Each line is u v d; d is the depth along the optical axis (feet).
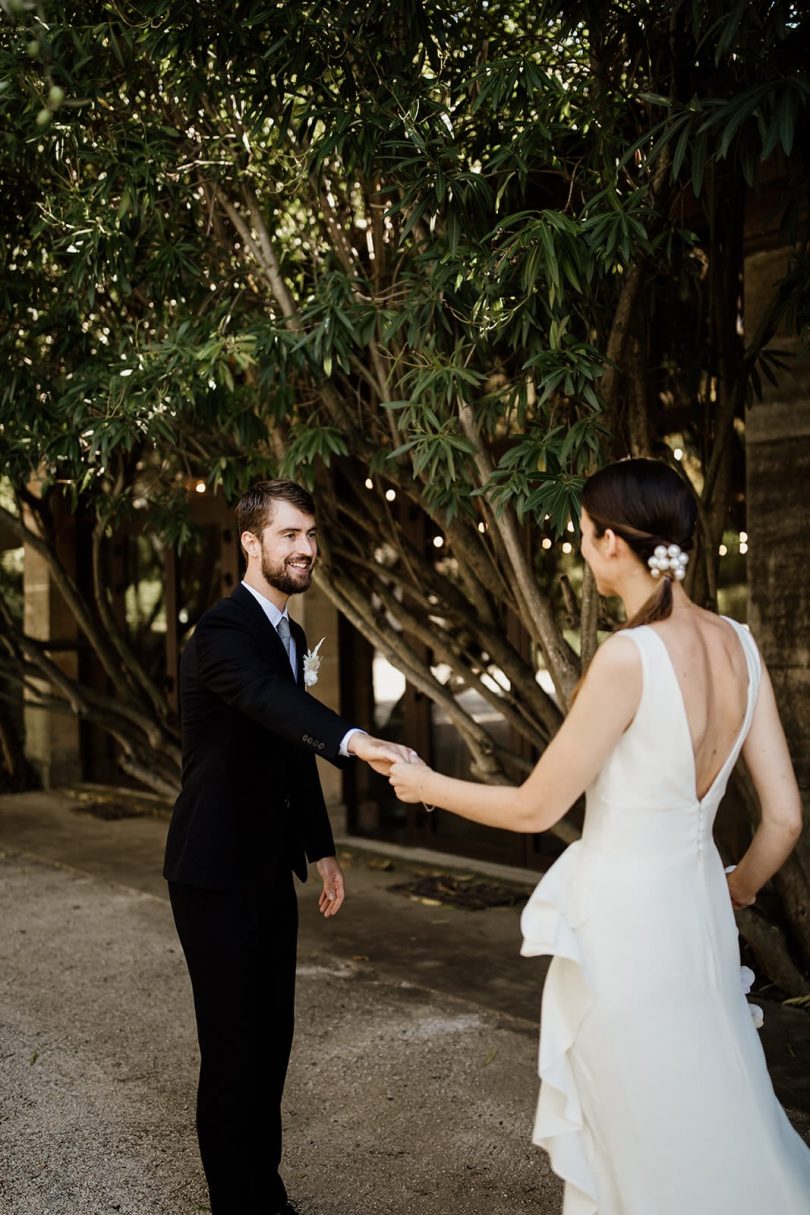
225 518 26.48
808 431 13.98
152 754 24.11
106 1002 14.12
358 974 15.08
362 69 11.23
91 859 22.70
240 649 8.17
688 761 6.07
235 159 13.62
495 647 15.90
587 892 6.22
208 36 11.32
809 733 14.11
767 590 14.52
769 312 13.51
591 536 6.51
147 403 13.05
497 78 10.84
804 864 14.14
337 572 16.92
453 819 22.29
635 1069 6.02
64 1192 9.33
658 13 10.87
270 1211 8.54
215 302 14.98
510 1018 13.29
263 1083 8.66
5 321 16.92
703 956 6.16
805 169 10.48
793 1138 6.25
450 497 12.89
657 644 6.07
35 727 31.94
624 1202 6.06
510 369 14.71
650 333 15.33
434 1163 9.78
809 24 9.37
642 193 10.15
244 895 8.32
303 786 9.27
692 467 16.99
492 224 12.16
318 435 13.43
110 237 12.98
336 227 14.40
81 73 12.78
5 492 29.99
